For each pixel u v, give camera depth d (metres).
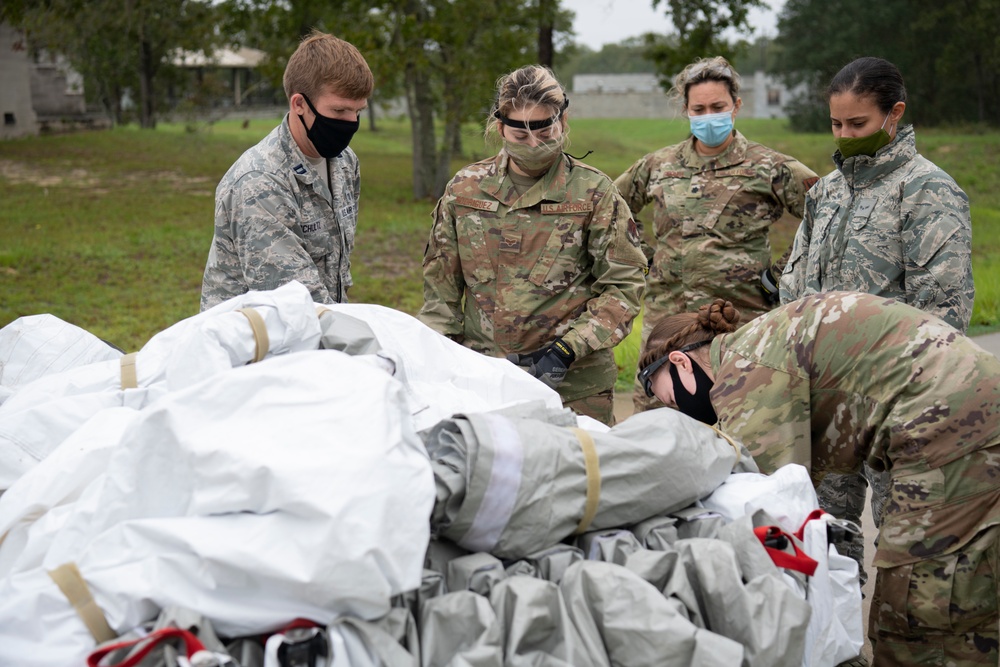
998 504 2.25
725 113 4.31
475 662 1.68
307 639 1.64
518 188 3.41
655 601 1.79
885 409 2.30
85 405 2.28
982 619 2.31
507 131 3.24
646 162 4.69
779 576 1.99
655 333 2.75
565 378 3.49
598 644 1.79
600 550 2.00
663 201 4.54
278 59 20.06
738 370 2.45
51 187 20.89
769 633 1.83
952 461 2.24
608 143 37.31
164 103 42.81
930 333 2.30
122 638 1.68
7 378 2.61
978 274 10.77
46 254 13.08
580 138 37.69
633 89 58.47
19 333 2.66
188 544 1.68
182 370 2.23
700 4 18.09
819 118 42.06
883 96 3.19
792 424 2.40
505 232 3.40
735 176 4.39
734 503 2.17
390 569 1.65
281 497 1.66
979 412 2.23
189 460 1.77
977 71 40.22
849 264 3.36
